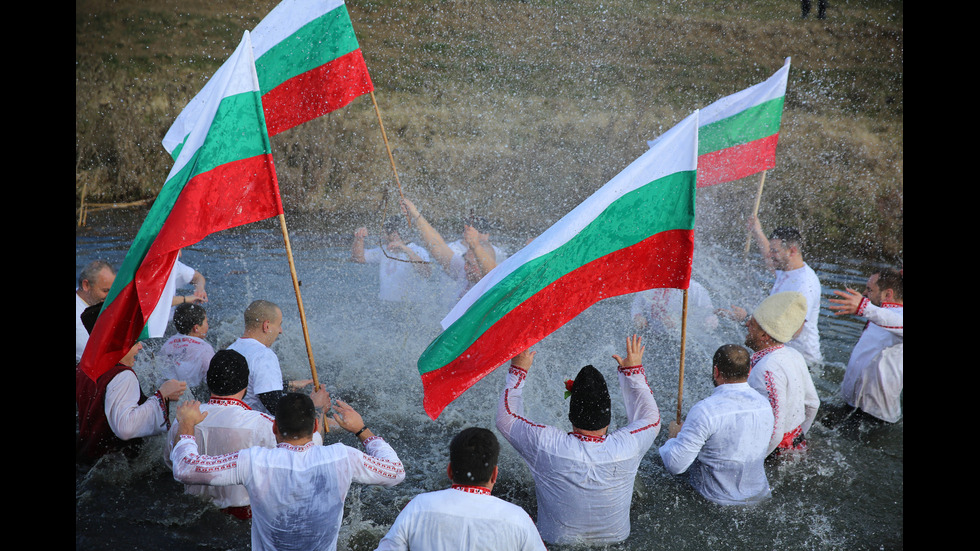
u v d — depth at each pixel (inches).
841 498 163.3
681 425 165.8
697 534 149.3
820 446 186.2
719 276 327.6
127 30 513.0
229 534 146.5
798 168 470.0
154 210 146.8
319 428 156.9
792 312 168.1
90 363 144.6
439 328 258.2
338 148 503.2
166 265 143.1
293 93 204.8
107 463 165.9
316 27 203.2
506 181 500.4
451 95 548.4
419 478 171.5
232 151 143.6
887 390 196.5
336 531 126.0
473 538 106.7
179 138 210.5
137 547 140.3
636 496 162.6
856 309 190.7
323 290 295.4
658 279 151.8
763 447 157.8
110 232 378.9
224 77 142.9
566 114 546.9
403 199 247.6
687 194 145.8
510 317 148.9
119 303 144.5
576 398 139.0
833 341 259.4
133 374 165.9
